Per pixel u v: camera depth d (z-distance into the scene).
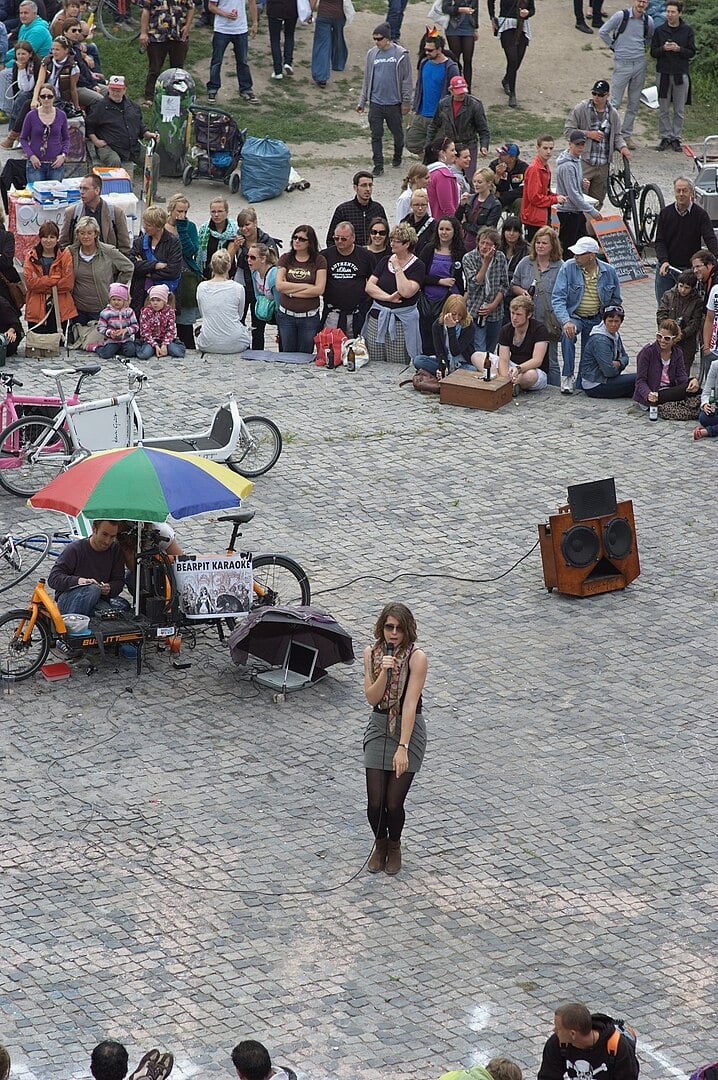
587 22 70.56
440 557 31.44
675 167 59.78
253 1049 16.50
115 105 52.84
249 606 27.55
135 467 26.56
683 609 29.86
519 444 36.59
